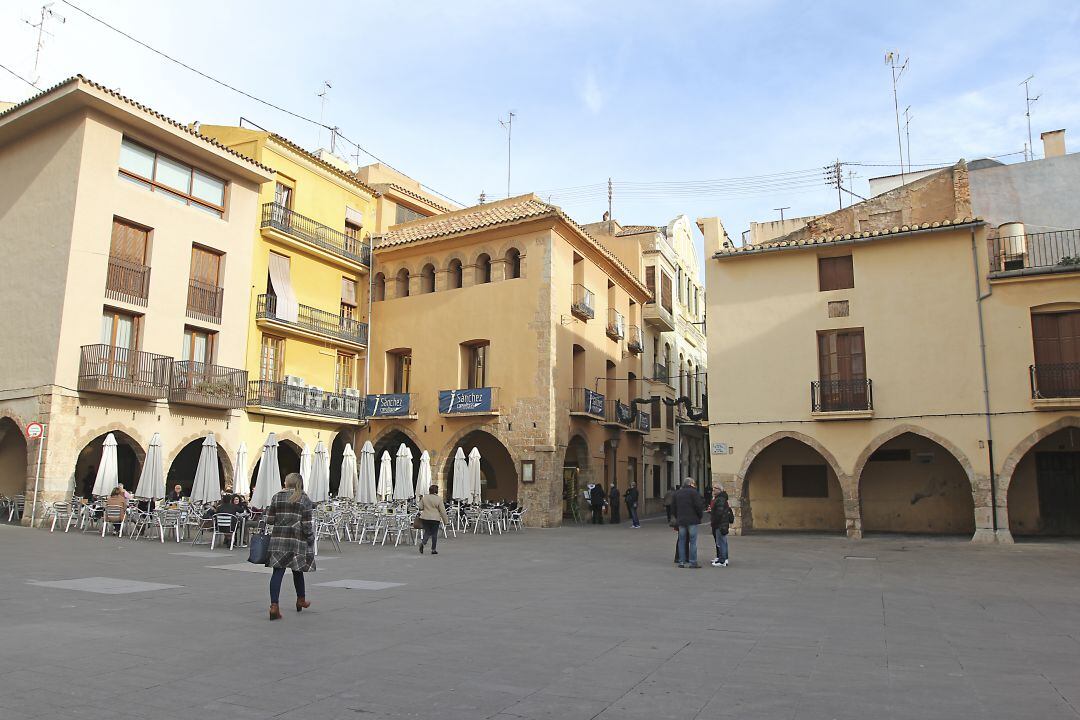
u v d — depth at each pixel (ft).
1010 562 50.49
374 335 105.70
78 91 69.41
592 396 98.53
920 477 76.43
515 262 98.07
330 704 17.20
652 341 134.51
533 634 25.38
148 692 17.85
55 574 37.45
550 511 88.63
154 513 57.36
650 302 130.31
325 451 66.64
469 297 97.91
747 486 81.56
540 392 90.74
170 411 78.54
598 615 29.32
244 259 88.53
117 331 74.74
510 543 65.26
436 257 102.32
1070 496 71.15
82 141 71.61
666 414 132.36
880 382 70.95
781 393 74.28
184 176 82.58
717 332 77.61
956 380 68.39
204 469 60.34
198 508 62.08
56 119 74.33
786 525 80.59
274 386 89.71
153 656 21.24
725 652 22.89
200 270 83.92
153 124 75.92
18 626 24.71
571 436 95.76
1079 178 80.12
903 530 76.33
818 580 41.04
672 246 148.05
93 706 16.72
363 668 20.44
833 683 19.36
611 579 41.09
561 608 30.96
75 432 69.31
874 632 26.23
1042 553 56.65
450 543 64.34
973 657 22.38
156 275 77.66
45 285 71.36
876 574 43.83
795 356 74.38
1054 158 81.51
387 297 105.60
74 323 69.82
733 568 46.88
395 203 116.88
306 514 28.04
